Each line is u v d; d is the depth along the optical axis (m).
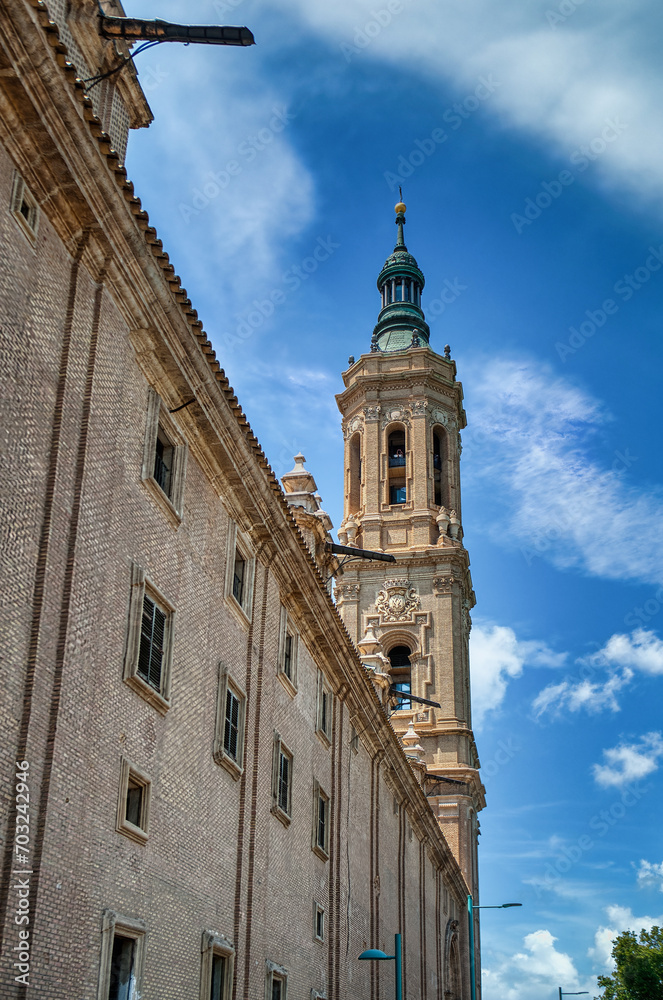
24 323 15.20
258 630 25.12
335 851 31.38
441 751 67.12
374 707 36.59
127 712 17.52
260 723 24.56
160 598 19.20
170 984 18.30
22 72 14.53
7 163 15.05
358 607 71.88
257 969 22.77
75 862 15.22
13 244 15.05
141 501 18.83
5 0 13.79
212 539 22.47
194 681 20.73
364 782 37.16
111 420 17.66
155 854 18.14
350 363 81.81
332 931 30.23
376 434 76.38
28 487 15.01
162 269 18.81
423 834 48.38
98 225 16.91
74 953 15.00
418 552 71.75
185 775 19.88
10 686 14.13
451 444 77.81
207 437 21.72
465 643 74.19
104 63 22.11
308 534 33.81
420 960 45.91
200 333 20.19
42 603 14.93
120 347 18.20
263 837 24.09
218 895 21.19
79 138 15.80
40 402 15.55
